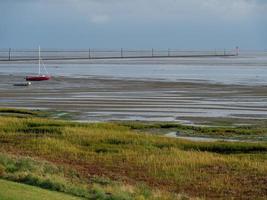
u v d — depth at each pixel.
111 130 57.56
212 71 185.88
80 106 82.00
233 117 70.75
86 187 31.16
